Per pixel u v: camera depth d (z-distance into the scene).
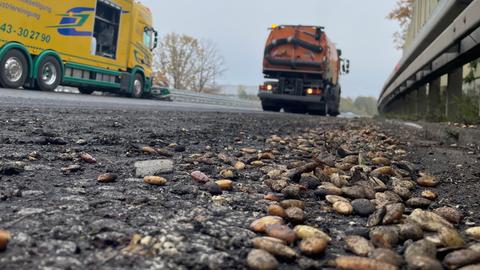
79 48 12.05
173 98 23.98
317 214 1.60
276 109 19.06
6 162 1.98
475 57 5.09
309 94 16.58
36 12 10.41
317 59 16.00
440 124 5.86
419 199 1.85
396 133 6.18
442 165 3.07
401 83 10.43
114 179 1.84
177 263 0.98
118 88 14.29
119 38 14.05
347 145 4.03
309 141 4.27
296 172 2.15
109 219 1.25
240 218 1.40
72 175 1.89
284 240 1.18
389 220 1.43
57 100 8.05
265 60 16.55
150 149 2.71
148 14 16.05
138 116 5.87
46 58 10.89
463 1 4.63
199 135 4.11
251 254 1.03
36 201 1.41
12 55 9.91
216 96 28.58
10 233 1.08
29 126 3.56
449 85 6.55
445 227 1.34
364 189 1.88
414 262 1.01
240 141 3.96
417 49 7.53
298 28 16.11
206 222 1.31
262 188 1.95
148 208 1.42
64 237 1.08
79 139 3.03
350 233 1.35
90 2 12.23
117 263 0.95
